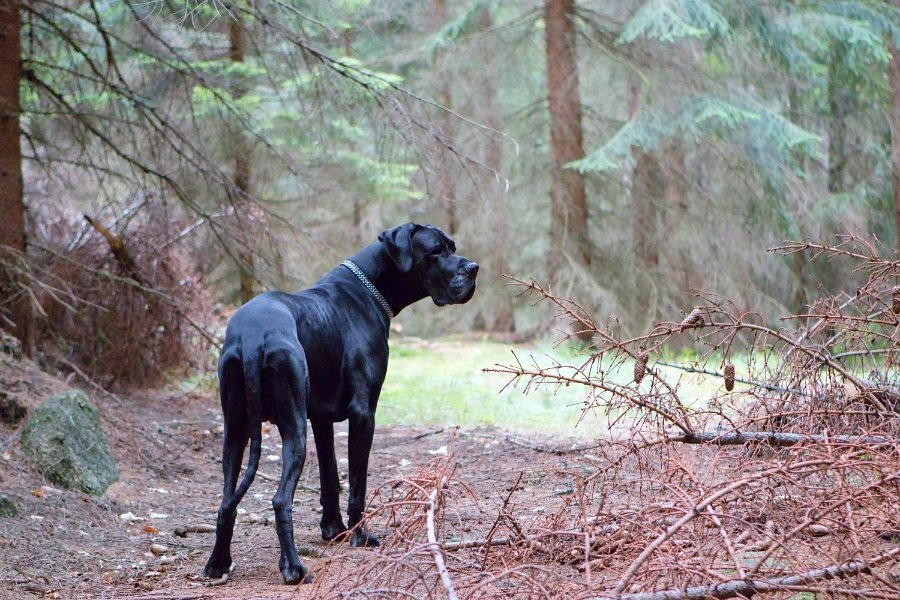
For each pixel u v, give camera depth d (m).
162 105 11.64
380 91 9.40
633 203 19.08
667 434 5.07
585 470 7.45
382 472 8.12
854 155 17.95
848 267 16.62
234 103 11.38
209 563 5.04
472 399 11.30
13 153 9.47
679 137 17.16
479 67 18.45
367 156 16.44
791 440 5.03
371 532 6.01
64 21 10.44
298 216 15.08
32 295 8.73
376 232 21.80
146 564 5.41
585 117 19.38
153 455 8.39
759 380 6.41
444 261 5.75
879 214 17.09
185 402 10.83
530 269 20.86
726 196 17.89
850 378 5.26
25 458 6.78
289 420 4.92
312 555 5.53
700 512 3.70
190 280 11.12
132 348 10.55
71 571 5.20
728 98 16.33
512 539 4.81
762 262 17.36
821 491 4.30
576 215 18.06
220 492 7.62
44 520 6.00
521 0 18.58
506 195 19.34
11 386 7.98
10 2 9.44
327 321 5.48
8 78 9.44
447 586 3.47
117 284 10.46
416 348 18.70
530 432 9.30
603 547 4.38
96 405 9.13
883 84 17.44
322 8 10.58
